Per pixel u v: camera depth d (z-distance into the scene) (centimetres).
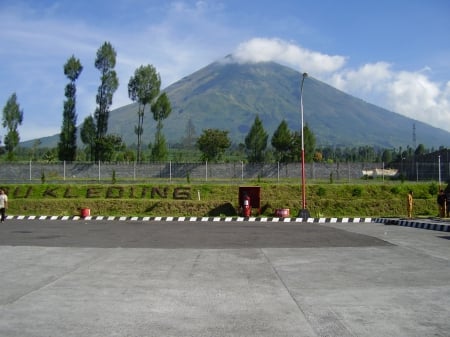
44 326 699
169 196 3400
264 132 7312
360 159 12706
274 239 1789
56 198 3262
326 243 1658
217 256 1364
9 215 2866
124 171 4381
